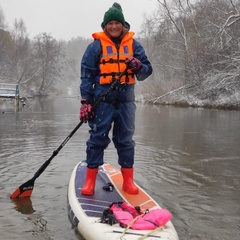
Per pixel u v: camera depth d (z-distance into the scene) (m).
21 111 18.97
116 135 4.05
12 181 4.95
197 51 25.06
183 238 3.29
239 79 21.61
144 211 3.35
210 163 6.17
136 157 6.61
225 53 23.12
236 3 24.47
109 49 3.82
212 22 23.12
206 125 11.94
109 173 4.55
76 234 3.30
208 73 23.41
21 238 3.24
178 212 3.90
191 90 25.28
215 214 3.86
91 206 3.52
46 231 3.38
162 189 4.68
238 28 22.92
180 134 9.72
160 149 7.44
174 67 27.78
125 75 3.86
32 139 8.67
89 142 3.92
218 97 22.56
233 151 7.25
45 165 4.38
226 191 4.64
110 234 2.83
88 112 3.85
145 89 30.28
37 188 4.65
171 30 32.44
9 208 3.96
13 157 6.48
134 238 2.72
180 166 5.94
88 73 3.89
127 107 3.96
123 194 3.87
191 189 4.70
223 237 3.32
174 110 19.78
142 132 10.12
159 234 2.79
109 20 3.79
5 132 9.97
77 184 4.12
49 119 14.09
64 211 3.87
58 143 8.09
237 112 18.05
